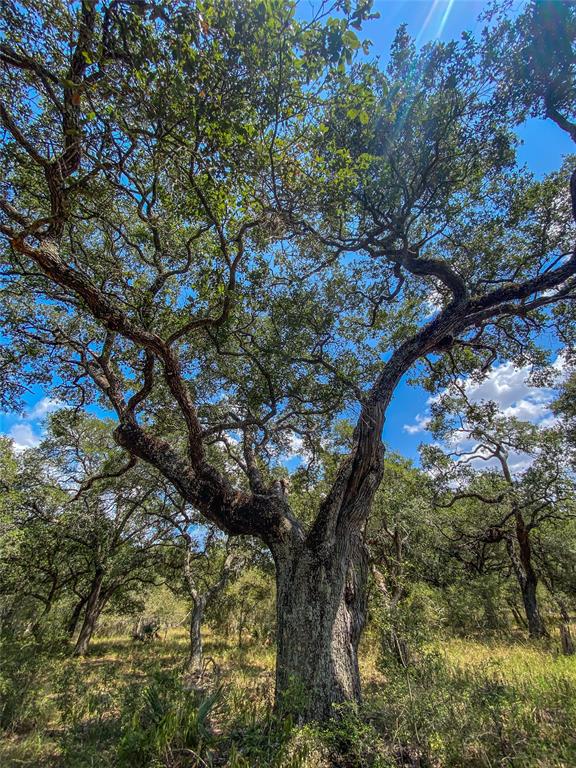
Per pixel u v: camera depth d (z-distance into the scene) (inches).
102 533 609.0
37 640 417.4
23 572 624.1
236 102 149.1
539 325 335.9
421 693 163.3
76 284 193.0
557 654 373.1
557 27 233.0
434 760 151.3
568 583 718.5
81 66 145.9
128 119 157.2
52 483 593.6
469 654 384.2
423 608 226.4
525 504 595.5
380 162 275.6
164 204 238.5
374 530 467.2
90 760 151.7
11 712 218.8
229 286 224.8
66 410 372.8
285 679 192.9
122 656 549.3
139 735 149.3
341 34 127.0
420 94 270.4
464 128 279.7
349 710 178.4
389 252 305.6
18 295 284.4
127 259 321.7
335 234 319.0
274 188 190.1
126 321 213.9
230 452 370.6
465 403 450.9
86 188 188.9
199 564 697.0
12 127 157.5
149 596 917.8
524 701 197.5
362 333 370.6
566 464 560.7
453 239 336.2
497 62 255.6
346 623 211.5
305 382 336.2
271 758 145.9
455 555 738.2
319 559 215.5
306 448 393.7
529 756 143.0
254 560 545.6
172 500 519.5
